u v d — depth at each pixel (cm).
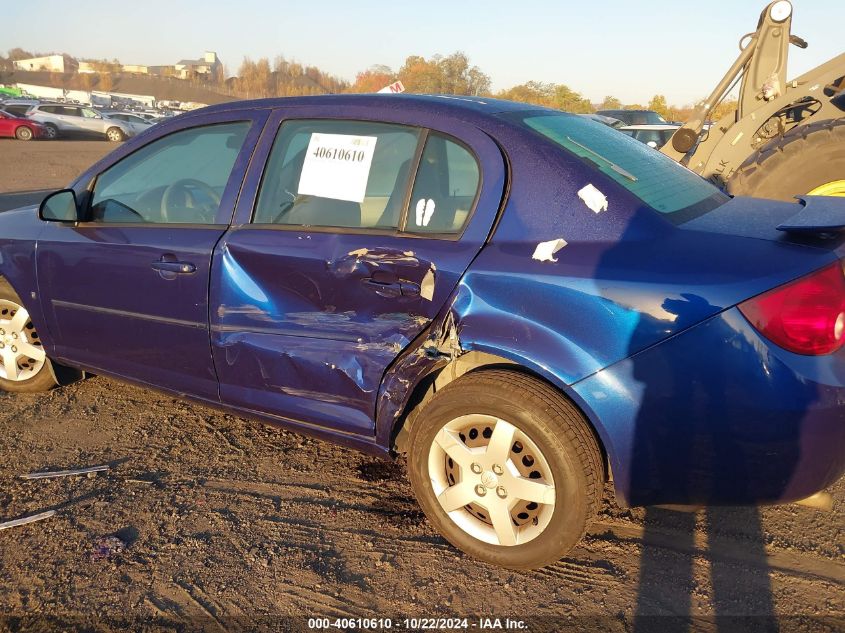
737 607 250
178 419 402
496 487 260
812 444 223
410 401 292
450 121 283
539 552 256
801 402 219
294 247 297
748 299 221
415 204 281
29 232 387
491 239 263
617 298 235
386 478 340
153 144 359
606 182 257
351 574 271
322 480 338
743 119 601
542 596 258
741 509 311
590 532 296
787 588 259
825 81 562
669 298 229
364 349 283
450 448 267
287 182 313
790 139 489
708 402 227
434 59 4434
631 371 233
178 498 322
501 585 263
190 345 334
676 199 275
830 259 225
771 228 248
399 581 266
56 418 400
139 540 291
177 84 12219
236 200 322
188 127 349
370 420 289
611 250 244
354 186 296
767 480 231
